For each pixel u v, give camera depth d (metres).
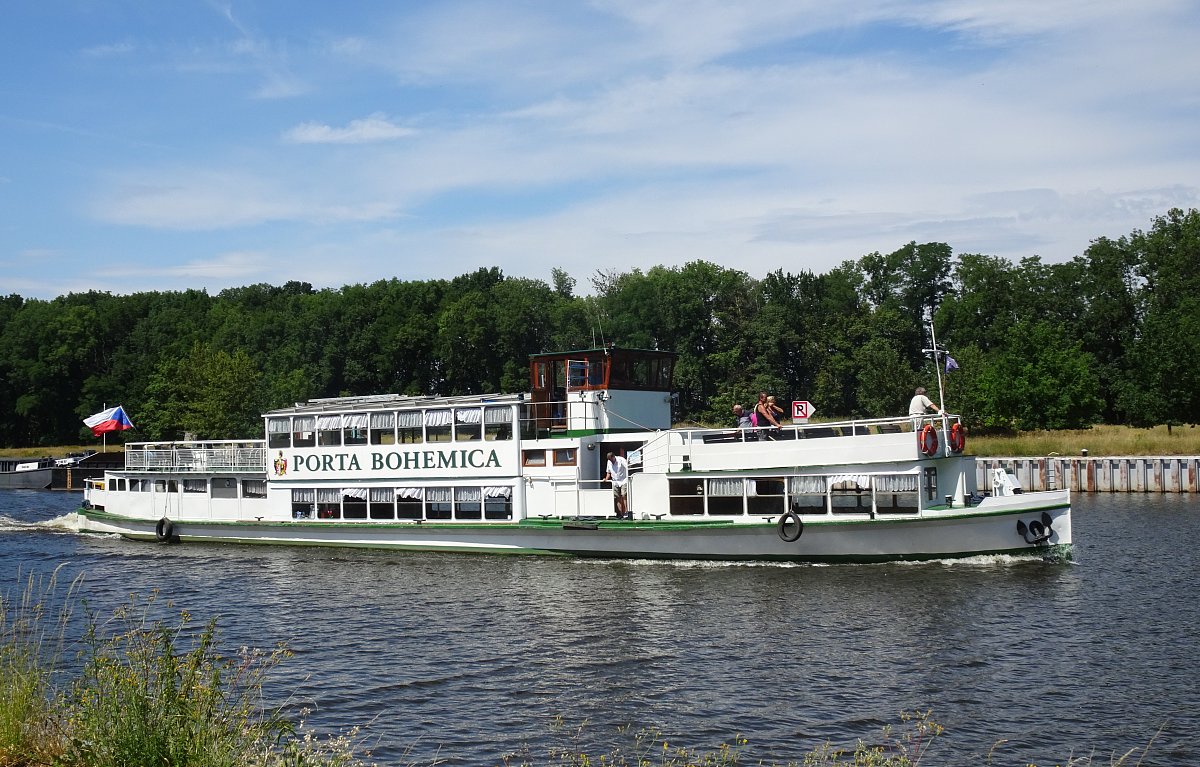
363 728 20.12
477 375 125.50
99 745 12.53
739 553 35.81
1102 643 25.30
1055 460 66.00
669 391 42.88
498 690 22.42
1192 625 26.92
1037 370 81.94
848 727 19.70
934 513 33.53
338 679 23.50
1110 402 108.69
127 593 34.72
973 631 26.48
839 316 117.44
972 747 18.66
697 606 29.73
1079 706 20.75
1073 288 117.69
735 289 124.25
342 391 131.38
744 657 24.48
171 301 188.12
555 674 23.52
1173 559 36.72
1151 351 83.81
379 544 41.78
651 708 20.97
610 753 18.50
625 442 39.44
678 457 36.78
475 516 40.06
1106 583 32.03
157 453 48.56
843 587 31.45
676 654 24.89
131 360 141.38
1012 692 21.64
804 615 28.30
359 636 27.66
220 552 43.41
